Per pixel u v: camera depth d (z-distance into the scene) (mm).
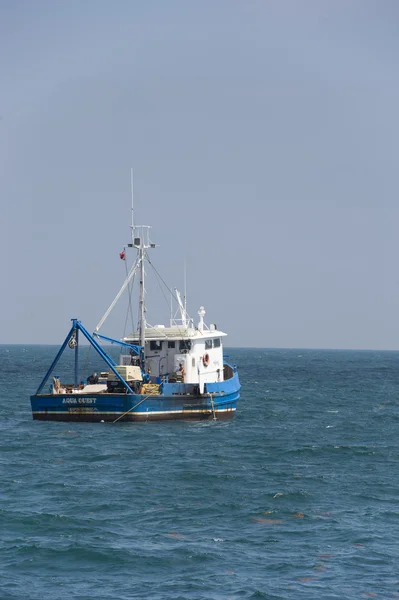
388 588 59781
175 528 73938
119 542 69438
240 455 114812
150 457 110500
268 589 59312
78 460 107938
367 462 111250
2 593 57875
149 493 87688
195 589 59188
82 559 65125
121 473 98812
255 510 80562
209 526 74750
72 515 77688
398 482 96188
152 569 63188
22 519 75562
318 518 77875
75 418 139750
